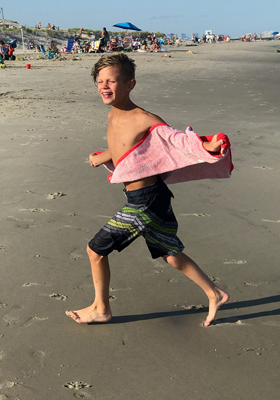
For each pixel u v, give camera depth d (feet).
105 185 16.74
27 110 32.45
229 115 30.35
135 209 7.97
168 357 7.86
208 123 27.68
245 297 9.76
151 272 10.77
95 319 8.79
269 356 7.88
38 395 6.93
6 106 34.22
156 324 8.82
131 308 9.36
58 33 173.27
